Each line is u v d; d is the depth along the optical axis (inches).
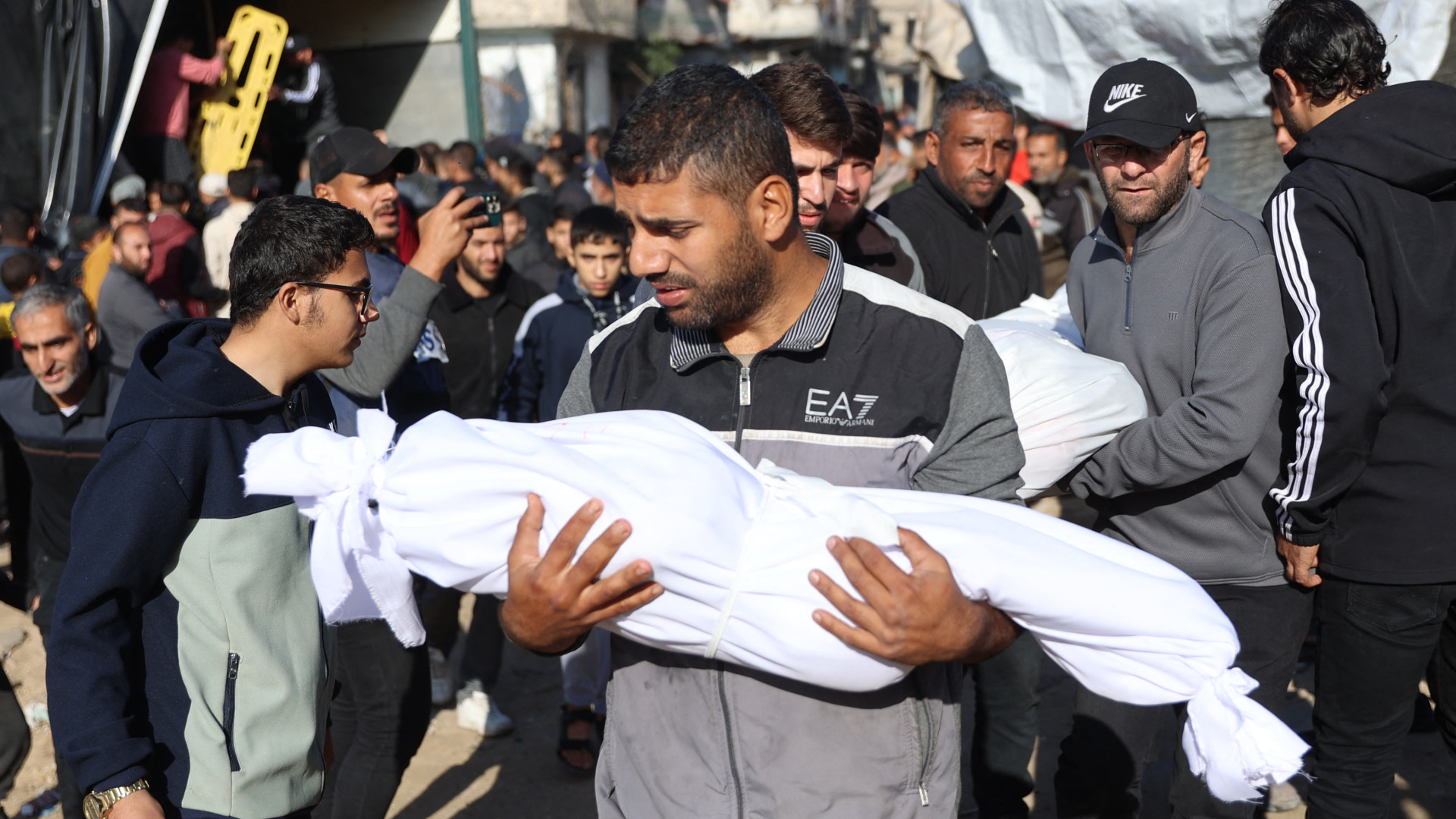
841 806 61.3
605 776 69.8
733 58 1069.1
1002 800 120.6
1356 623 94.4
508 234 258.8
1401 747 97.7
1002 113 135.7
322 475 63.1
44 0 365.4
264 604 77.9
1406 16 170.2
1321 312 87.2
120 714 71.2
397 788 114.2
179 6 508.7
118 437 75.4
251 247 81.0
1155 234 98.5
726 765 61.9
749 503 58.9
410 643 67.9
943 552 58.2
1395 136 88.9
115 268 235.0
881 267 117.3
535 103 742.5
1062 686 170.1
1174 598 60.4
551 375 159.8
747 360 65.4
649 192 58.1
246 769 76.7
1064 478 102.6
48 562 128.5
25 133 369.7
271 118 515.2
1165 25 211.6
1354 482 90.8
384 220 135.6
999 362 66.8
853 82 1310.3
